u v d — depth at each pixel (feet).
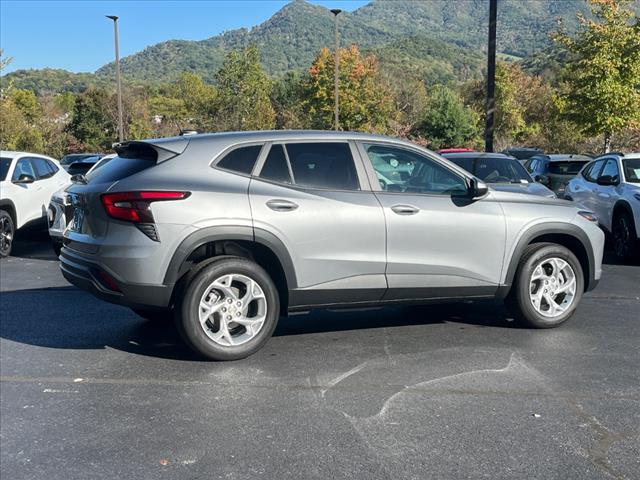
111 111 147.02
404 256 17.88
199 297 16.17
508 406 13.97
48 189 38.96
